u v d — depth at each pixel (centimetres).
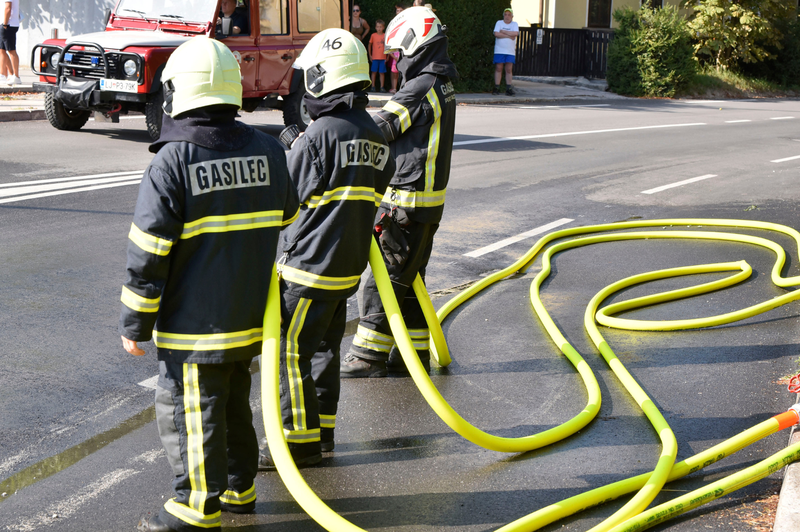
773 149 1393
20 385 415
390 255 417
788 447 326
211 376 273
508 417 402
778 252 687
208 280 265
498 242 752
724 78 2802
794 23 2998
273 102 1230
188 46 260
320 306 332
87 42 1070
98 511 309
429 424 392
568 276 652
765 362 471
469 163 1149
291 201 288
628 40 2542
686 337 514
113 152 1061
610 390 435
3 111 1267
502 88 2277
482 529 304
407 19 404
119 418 388
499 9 2216
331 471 345
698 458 335
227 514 310
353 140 324
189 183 255
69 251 642
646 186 1029
